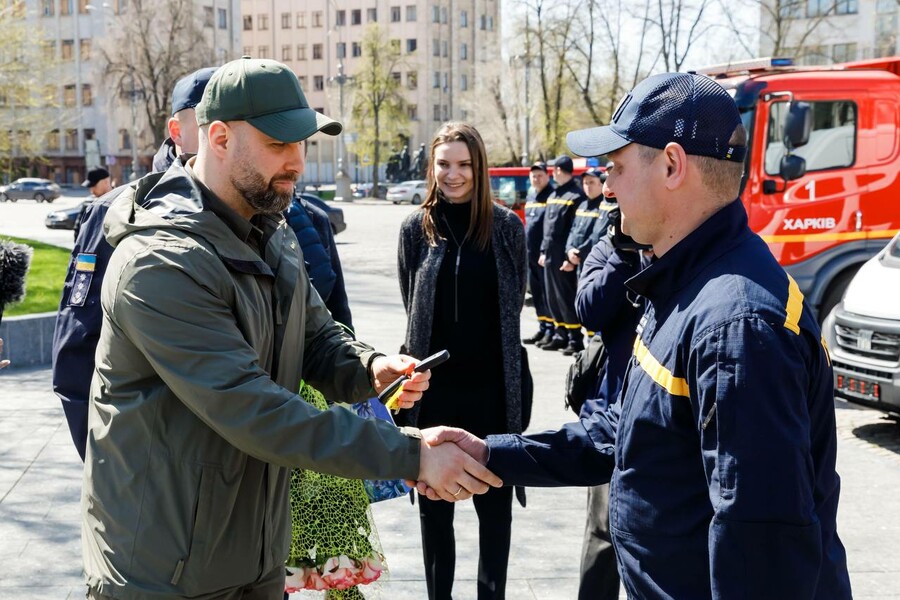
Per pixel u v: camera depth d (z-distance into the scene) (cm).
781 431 157
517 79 4666
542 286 978
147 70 4728
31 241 1688
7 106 2527
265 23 9406
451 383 354
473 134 348
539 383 786
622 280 308
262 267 214
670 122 181
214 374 197
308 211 374
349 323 384
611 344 315
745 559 156
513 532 453
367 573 294
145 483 204
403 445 209
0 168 2717
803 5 2980
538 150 4578
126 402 206
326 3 9138
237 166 208
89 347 285
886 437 638
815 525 158
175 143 310
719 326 164
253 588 229
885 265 670
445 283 352
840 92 826
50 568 399
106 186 839
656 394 178
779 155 824
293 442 200
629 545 186
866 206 840
